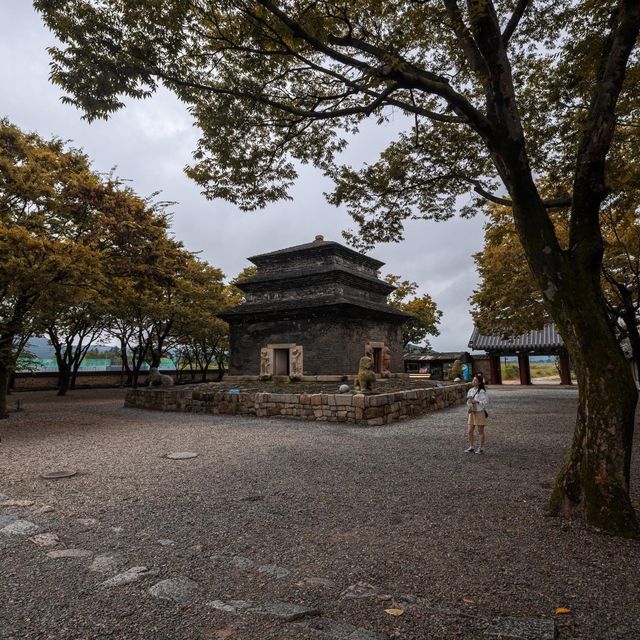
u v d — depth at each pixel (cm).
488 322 2027
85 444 1002
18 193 1356
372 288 2230
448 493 608
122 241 1633
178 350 3691
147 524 498
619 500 460
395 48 659
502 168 540
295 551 420
